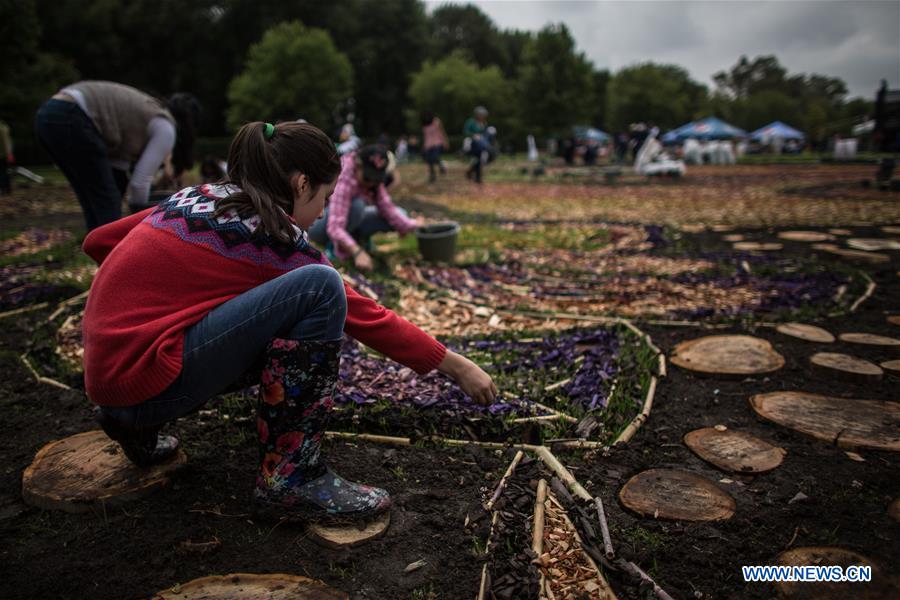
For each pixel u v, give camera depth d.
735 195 11.52
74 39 36.94
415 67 52.81
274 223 1.52
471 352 3.12
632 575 1.52
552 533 1.70
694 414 2.44
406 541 1.68
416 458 2.10
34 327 3.48
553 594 1.48
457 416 2.33
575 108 33.94
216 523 1.74
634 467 2.06
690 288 4.36
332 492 1.70
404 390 2.55
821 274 4.57
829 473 2.00
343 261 4.92
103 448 2.08
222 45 43.38
